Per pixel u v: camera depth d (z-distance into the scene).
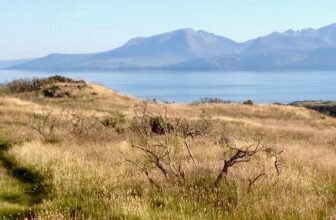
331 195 11.09
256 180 11.91
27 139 24.39
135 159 17.19
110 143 22.16
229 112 72.25
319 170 14.95
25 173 15.93
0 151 21.20
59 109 47.88
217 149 19.66
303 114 75.62
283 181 12.12
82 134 25.94
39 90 71.81
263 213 9.16
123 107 62.06
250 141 26.28
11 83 77.56
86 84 74.25
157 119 27.14
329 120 71.88
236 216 9.05
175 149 19.89
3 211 10.52
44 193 12.97
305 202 9.89
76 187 12.58
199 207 9.80
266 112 74.38
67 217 9.52
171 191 11.08
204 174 12.66
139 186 12.10
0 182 14.39
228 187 11.37
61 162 16.33
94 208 10.05
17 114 39.97
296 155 18.44
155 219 8.96
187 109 67.81
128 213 9.23
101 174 13.91
